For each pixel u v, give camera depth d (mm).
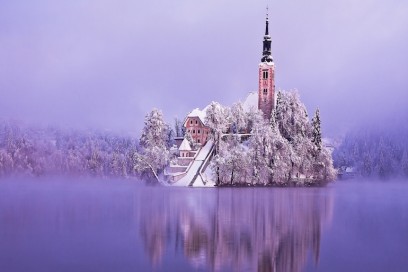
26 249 53312
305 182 189250
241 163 179250
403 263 47344
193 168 189500
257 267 45188
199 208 95375
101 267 45281
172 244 56219
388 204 108125
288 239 59969
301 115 197625
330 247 55125
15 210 89562
